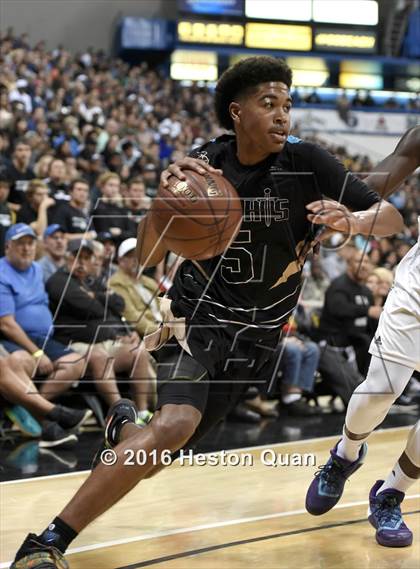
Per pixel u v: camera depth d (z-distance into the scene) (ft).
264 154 7.66
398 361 8.38
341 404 20.75
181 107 51.85
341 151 48.49
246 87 7.49
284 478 12.11
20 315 15.14
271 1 56.29
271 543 8.93
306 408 18.40
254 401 18.01
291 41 56.80
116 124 37.88
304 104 52.16
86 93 44.01
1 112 31.17
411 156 8.71
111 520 9.76
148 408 16.40
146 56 57.26
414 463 8.87
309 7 56.70
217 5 55.36
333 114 52.34
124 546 8.73
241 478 12.07
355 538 9.18
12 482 11.69
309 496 9.48
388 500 9.10
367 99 56.85
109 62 51.08
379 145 53.06
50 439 14.14
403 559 8.46
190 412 7.30
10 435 15.39
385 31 61.16
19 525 9.54
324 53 57.31
